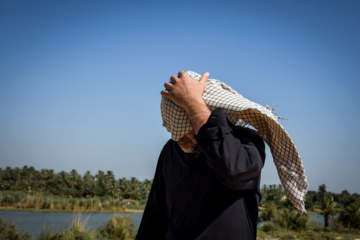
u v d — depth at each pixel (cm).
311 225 3512
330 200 3822
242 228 101
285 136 104
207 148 96
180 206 116
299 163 104
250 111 108
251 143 101
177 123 111
